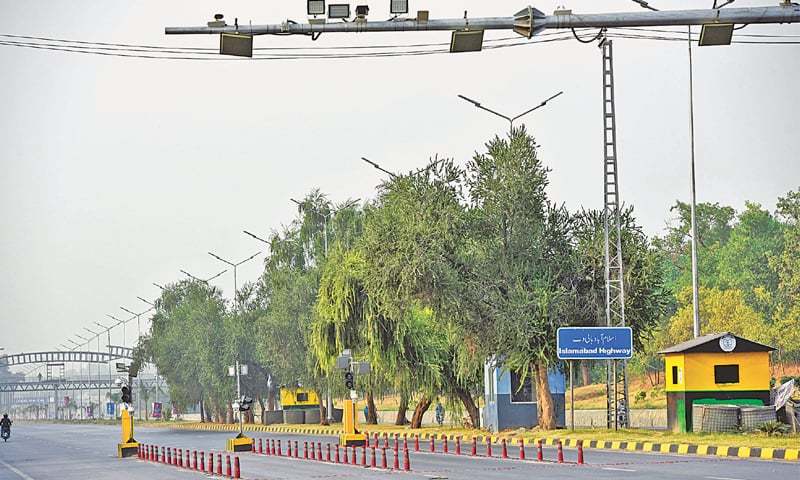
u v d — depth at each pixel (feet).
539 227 252.83
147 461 221.46
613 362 233.76
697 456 166.40
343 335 312.50
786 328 374.22
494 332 246.06
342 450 222.48
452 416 306.55
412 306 271.08
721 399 197.98
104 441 367.25
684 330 395.34
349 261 312.29
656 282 253.03
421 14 121.08
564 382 261.44
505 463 164.04
